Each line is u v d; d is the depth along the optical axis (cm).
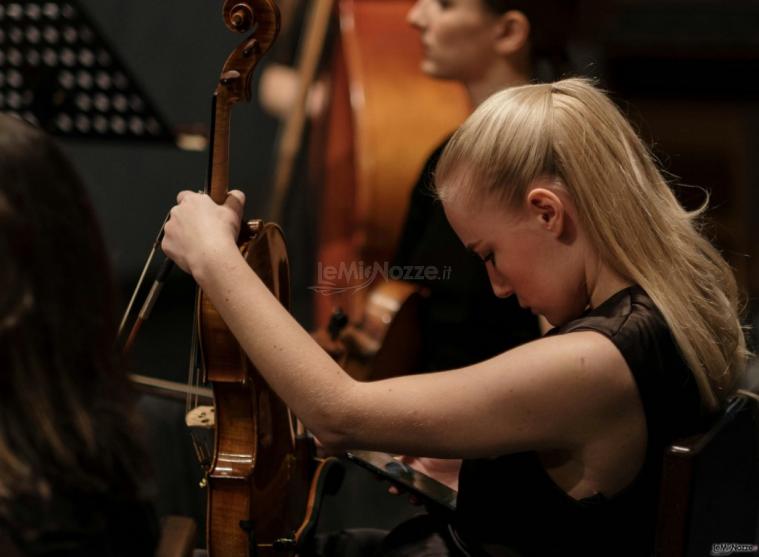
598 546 460
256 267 486
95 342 360
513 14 729
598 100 475
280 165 1188
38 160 347
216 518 502
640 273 457
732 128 1265
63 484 343
